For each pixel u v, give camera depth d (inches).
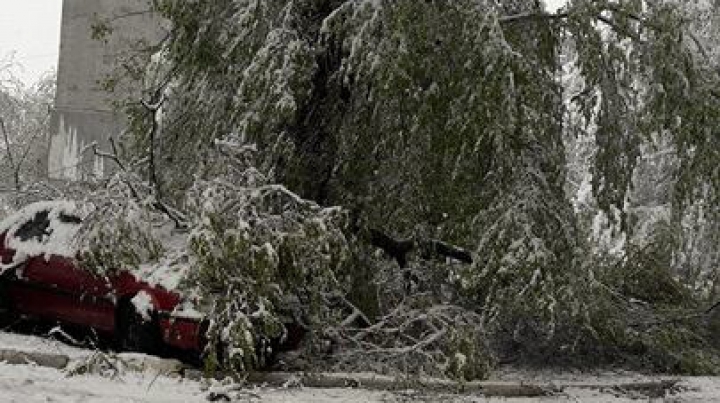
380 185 477.7
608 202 531.8
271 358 417.7
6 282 468.1
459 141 454.9
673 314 604.1
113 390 323.0
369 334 453.7
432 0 453.7
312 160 478.9
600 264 628.4
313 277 396.2
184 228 438.9
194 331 374.3
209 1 476.1
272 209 408.5
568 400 414.6
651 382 489.1
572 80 618.2
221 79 482.6
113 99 620.4
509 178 467.8
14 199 727.7
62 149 823.7
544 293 443.5
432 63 454.3
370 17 445.7
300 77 453.4
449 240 493.0
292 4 468.4
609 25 505.4
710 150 484.4
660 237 649.6
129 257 403.9
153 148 485.4
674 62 486.6
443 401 379.9
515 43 493.7
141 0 784.9
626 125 521.0
